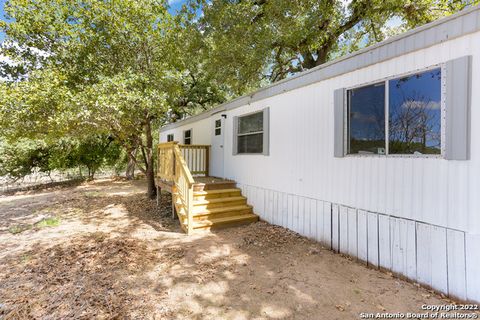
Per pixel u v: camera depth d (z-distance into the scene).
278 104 5.29
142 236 4.75
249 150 6.35
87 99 5.38
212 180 7.10
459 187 2.63
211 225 5.12
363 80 3.58
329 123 4.12
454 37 2.63
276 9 7.88
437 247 2.80
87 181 14.43
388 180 3.29
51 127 5.80
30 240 4.58
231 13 8.07
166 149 6.73
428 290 2.87
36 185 13.20
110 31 6.23
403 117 3.13
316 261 3.66
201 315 2.45
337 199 3.99
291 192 4.95
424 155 2.92
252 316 2.44
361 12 8.67
